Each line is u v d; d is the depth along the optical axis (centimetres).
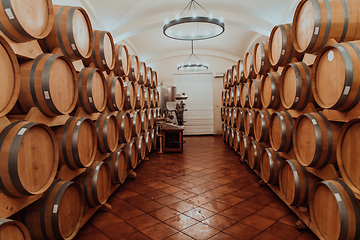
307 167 268
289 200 302
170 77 1134
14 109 205
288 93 312
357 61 185
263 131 399
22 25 170
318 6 229
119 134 417
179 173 506
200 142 927
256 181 447
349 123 188
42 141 202
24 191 170
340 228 187
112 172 377
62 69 234
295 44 277
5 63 163
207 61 1123
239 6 614
